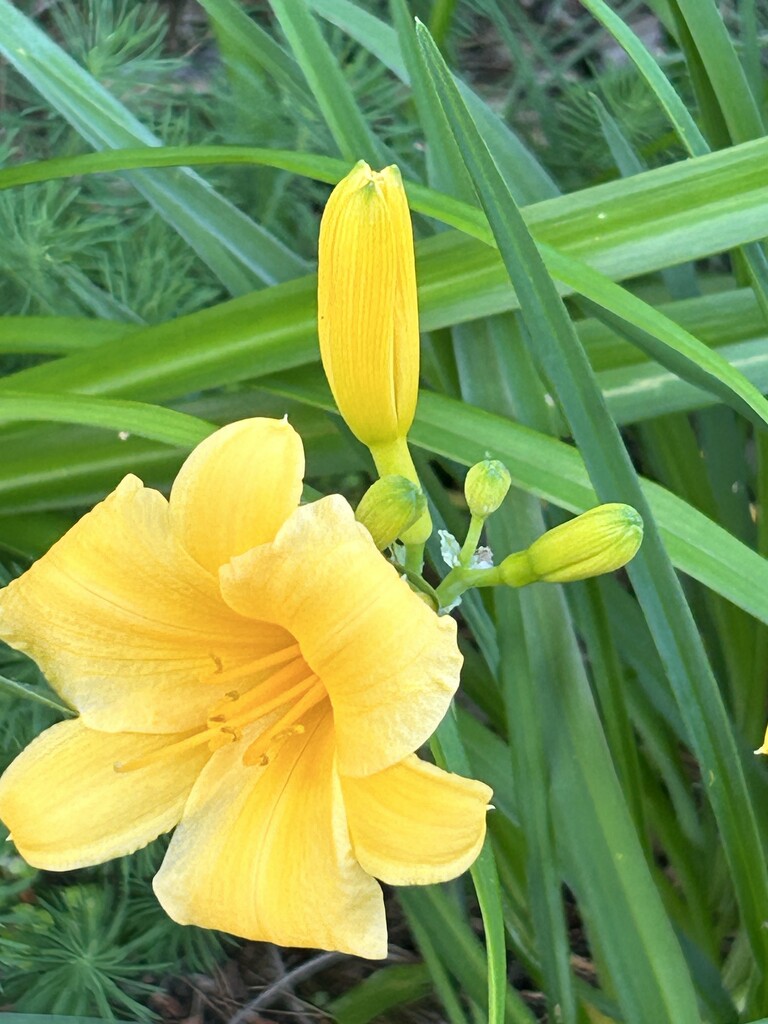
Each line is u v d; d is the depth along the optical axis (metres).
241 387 0.31
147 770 0.20
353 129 0.31
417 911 0.28
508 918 0.30
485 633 0.30
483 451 0.27
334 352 0.19
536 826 0.26
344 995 0.33
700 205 0.28
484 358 0.29
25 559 0.33
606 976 0.29
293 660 0.20
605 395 0.30
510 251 0.22
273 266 0.32
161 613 0.19
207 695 0.20
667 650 0.23
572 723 0.27
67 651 0.19
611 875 0.26
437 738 0.24
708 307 0.30
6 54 0.32
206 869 0.19
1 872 0.32
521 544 0.28
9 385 0.30
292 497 0.17
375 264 0.18
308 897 0.18
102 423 0.26
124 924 0.32
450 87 0.21
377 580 0.16
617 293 0.25
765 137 0.28
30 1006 0.30
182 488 0.17
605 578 0.32
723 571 0.25
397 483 0.19
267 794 0.19
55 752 0.19
